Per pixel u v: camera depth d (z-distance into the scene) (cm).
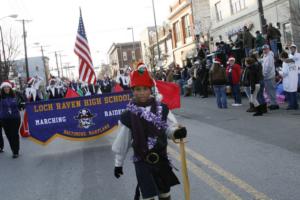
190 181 661
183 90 2634
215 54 2170
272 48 1912
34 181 779
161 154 402
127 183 697
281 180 620
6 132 1041
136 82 403
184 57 5203
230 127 1140
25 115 1355
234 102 1769
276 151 803
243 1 3275
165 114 407
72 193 672
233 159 775
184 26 5156
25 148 1187
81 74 1335
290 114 1254
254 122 1179
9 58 5284
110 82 3300
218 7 3800
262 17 2202
